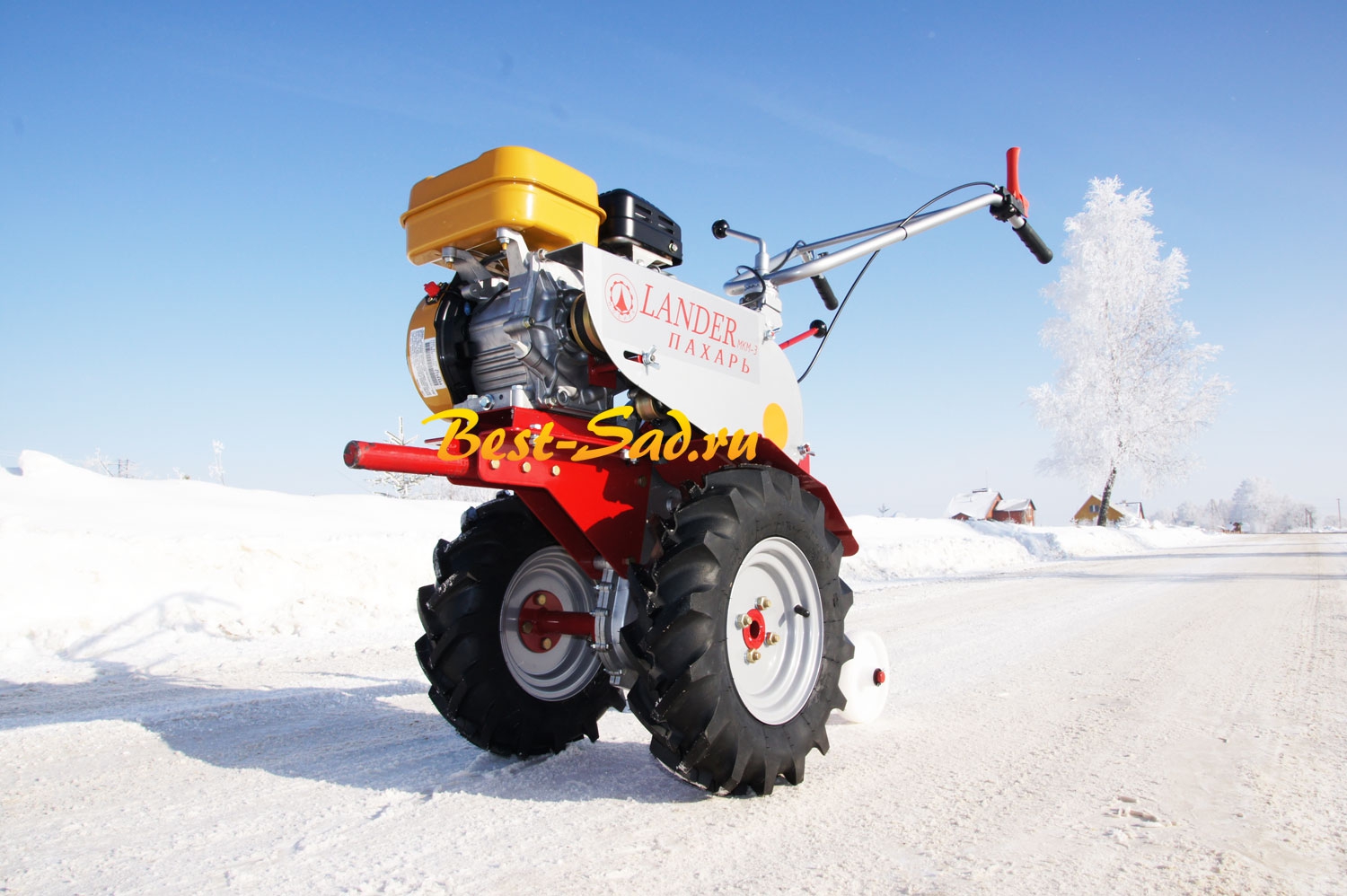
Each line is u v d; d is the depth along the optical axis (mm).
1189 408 35219
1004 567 19156
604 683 3775
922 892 2076
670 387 3121
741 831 2531
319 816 2697
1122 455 35844
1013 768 3264
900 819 2654
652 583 2791
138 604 6980
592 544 3283
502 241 2986
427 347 3240
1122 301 35656
